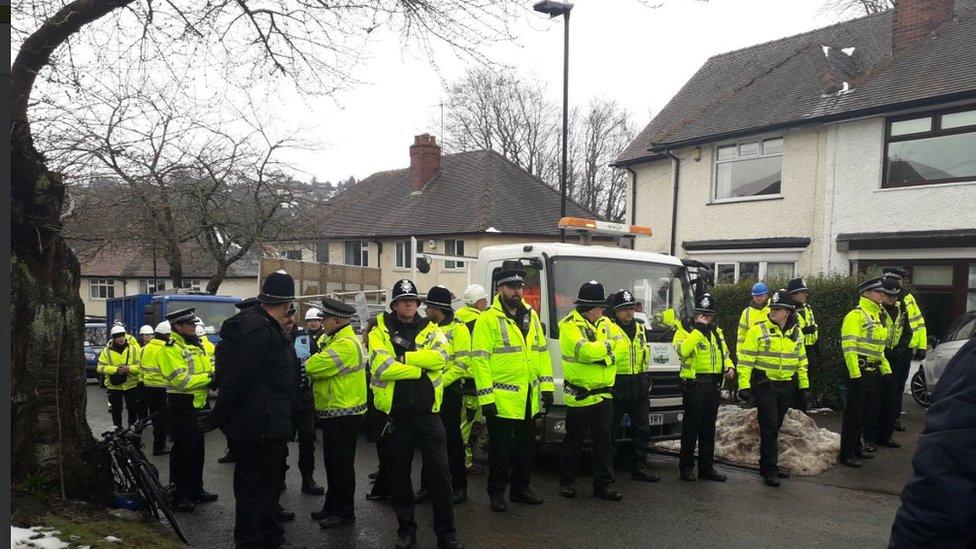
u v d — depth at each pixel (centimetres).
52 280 564
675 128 1983
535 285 778
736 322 1288
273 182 1884
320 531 577
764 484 723
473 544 541
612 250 827
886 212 1502
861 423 829
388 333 533
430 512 634
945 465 180
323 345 594
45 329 541
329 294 1462
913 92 1459
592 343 642
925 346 946
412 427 531
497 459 627
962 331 1109
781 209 1698
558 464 820
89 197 1444
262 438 473
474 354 602
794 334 725
